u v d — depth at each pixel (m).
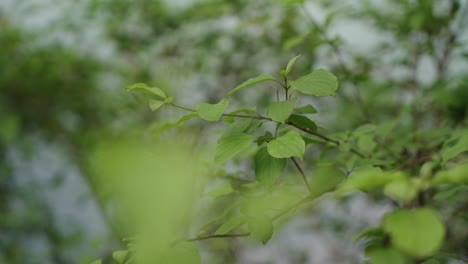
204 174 1.36
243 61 3.17
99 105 3.38
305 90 0.95
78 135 3.38
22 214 3.75
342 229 3.13
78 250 3.64
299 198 1.09
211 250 3.02
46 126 3.57
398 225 0.60
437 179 0.66
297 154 0.90
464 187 1.24
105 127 3.15
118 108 3.20
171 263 0.84
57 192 3.89
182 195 0.49
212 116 0.93
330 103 2.71
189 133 2.26
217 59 3.19
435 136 1.69
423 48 2.28
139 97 2.90
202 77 3.21
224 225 1.00
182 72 3.19
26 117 3.52
